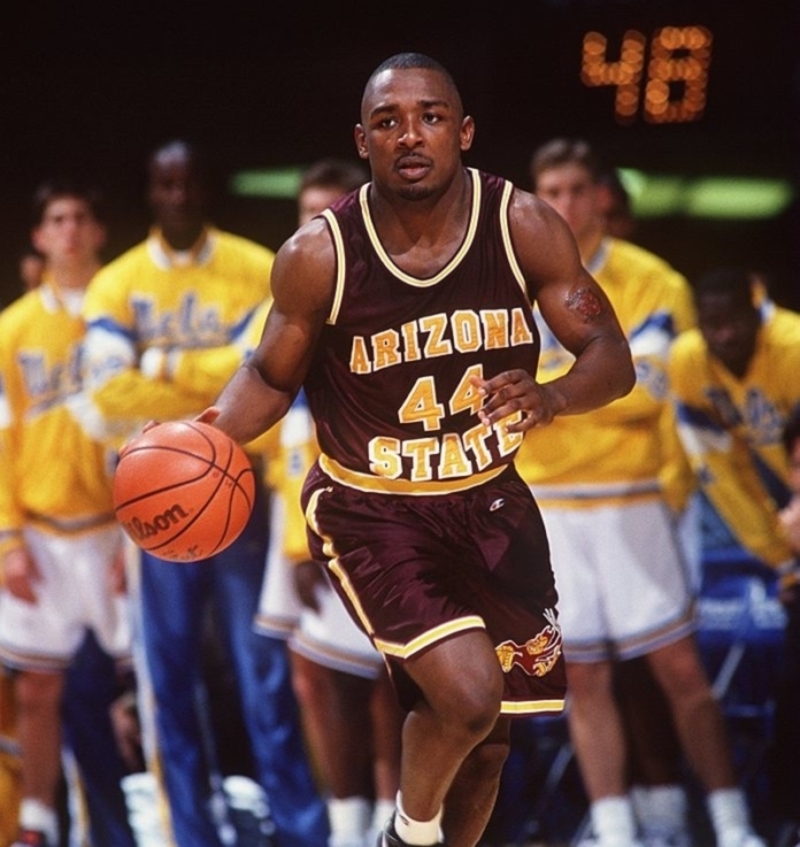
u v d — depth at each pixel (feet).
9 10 81.05
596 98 75.41
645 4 74.33
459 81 77.71
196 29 82.28
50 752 57.31
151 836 57.98
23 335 56.85
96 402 55.11
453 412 33.22
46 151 81.20
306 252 32.50
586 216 52.95
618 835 52.44
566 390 32.42
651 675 54.49
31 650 56.95
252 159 82.07
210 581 55.83
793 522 52.80
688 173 75.77
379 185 32.45
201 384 54.80
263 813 57.57
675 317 54.03
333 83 82.12
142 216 78.79
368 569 33.37
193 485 32.48
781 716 54.19
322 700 54.19
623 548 53.11
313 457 53.36
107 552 57.52
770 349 53.67
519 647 34.32
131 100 82.07
